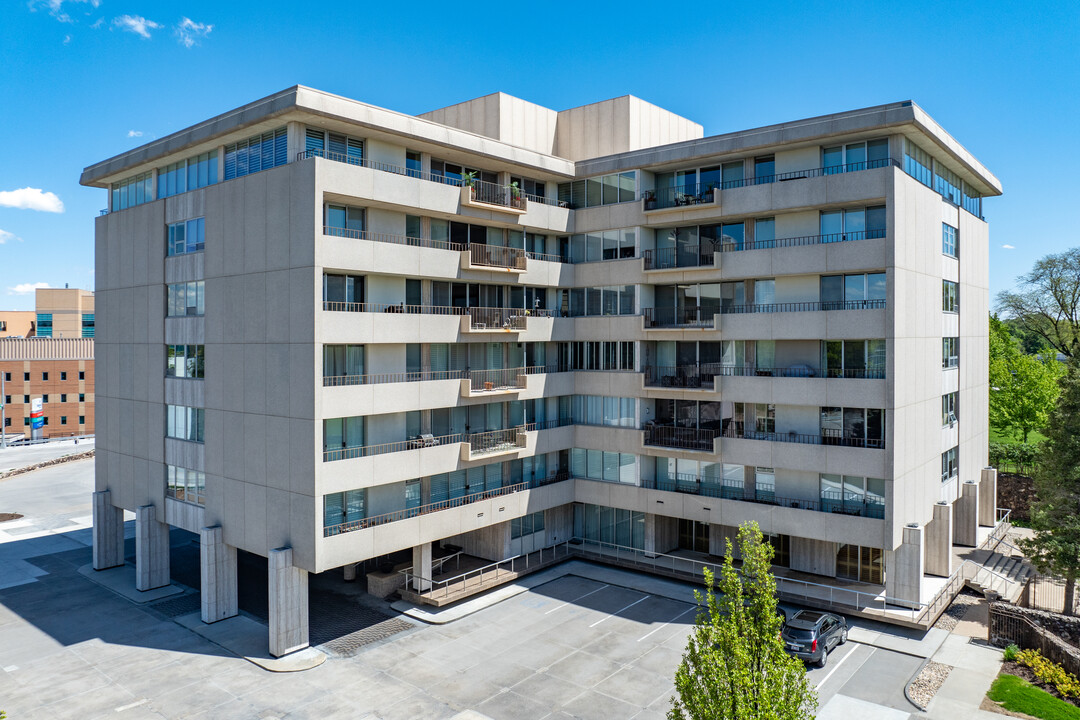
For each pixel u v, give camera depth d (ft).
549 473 124.36
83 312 347.36
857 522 96.43
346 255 88.33
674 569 112.16
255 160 94.38
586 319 124.36
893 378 94.02
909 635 89.56
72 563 121.08
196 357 100.83
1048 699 72.59
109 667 81.71
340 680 78.54
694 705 48.32
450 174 110.22
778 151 105.50
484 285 113.60
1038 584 107.14
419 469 98.17
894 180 93.61
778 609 97.09
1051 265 231.50
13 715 71.10
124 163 111.75
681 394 113.09
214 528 95.71
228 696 74.95
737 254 108.06
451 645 87.71
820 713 70.59
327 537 85.66
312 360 84.48
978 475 134.92
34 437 269.03
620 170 119.14
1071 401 96.53
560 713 71.36
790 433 104.37
